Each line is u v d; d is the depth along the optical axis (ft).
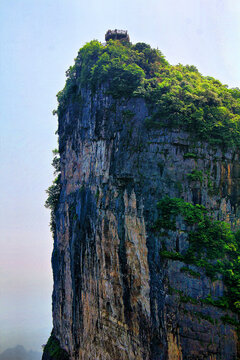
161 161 126.52
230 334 107.14
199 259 115.44
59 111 203.62
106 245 133.90
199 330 107.34
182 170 125.80
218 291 112.37
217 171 128.06
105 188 137.08
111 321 132.16
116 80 141.18
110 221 132.87
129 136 132.87
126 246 126.00
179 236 117.80
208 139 128.57
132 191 127.34
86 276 147.43
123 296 126.62
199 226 118.73
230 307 110.83
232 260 117.91
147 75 150.30
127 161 130.62
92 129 147.33
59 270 194.08
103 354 135.03
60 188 207.21
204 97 135.44
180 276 113.39
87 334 146.72
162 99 131.54
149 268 118.21
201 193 124.77
